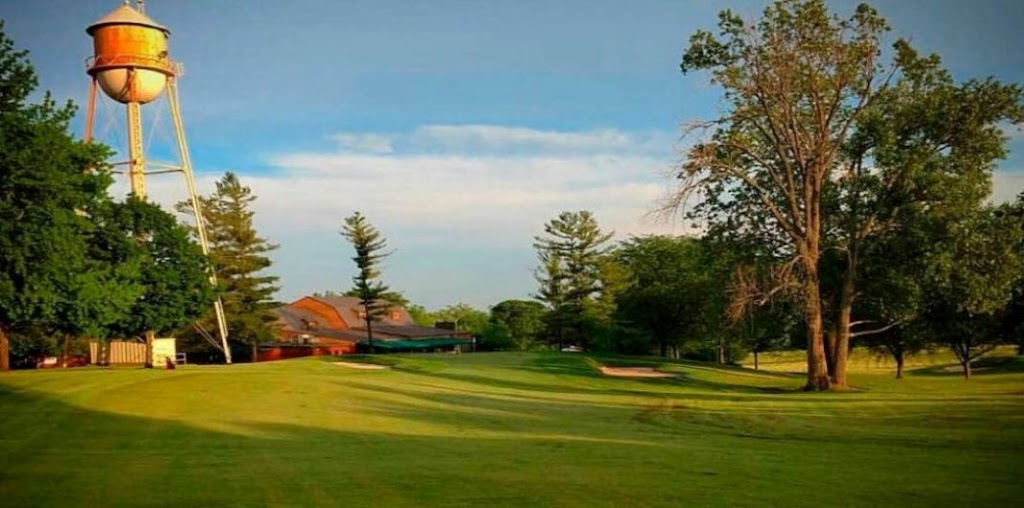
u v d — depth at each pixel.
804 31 37.38
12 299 32.75
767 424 24.22
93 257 42.41
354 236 82.06
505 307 114.06
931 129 38.66
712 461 15.52
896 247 39.38
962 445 19.16
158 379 30.64
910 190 38.41
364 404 26.23
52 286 34.25
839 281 43.66
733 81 37.88
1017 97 37.12
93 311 38.00
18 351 61.69
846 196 41.22
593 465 14.62
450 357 54.78
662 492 11.93
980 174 38.09
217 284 57.34
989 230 38.53
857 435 21.45
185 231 52.16
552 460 15.27
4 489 12.00
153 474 13.31
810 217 39.44
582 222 85.00
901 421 24.67
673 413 27.22
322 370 40.31
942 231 38.25
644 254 81.38
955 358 86.19
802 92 38.69
